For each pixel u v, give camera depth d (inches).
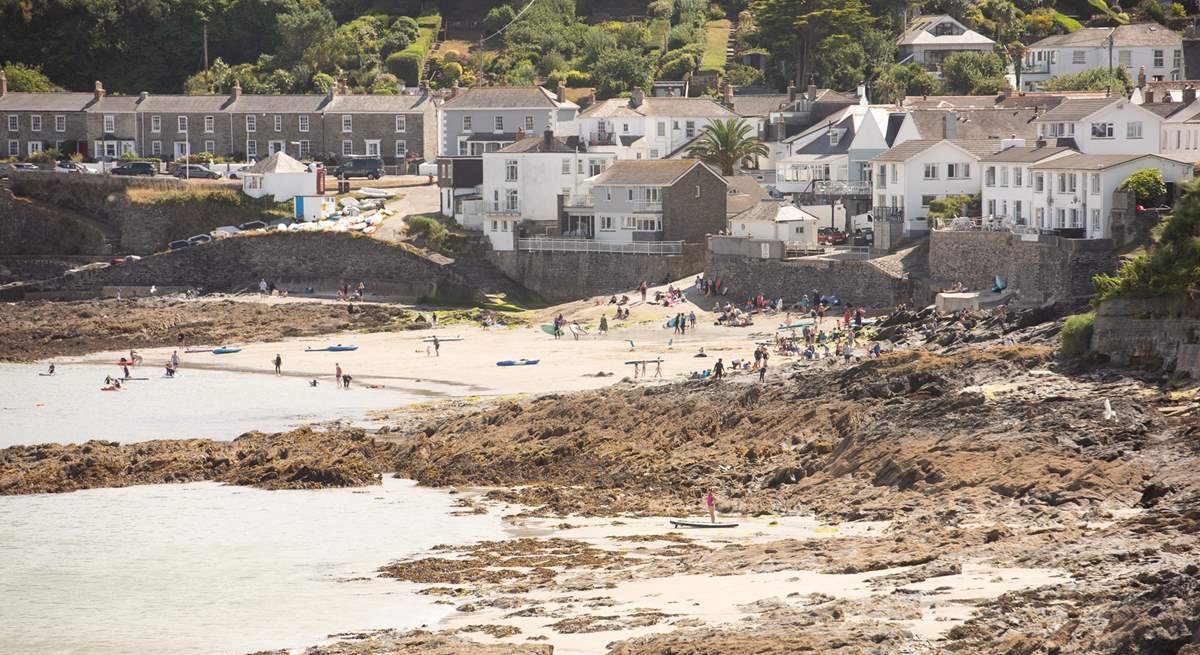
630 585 5310.0
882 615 4505.4
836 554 5398.6
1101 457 6205.7
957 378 7618.1
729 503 6619.1
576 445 7790.4
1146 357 7455.7
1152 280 7534.5
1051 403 6835.6
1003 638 4202.8
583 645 4626.0
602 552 5890.8
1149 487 5733.3
